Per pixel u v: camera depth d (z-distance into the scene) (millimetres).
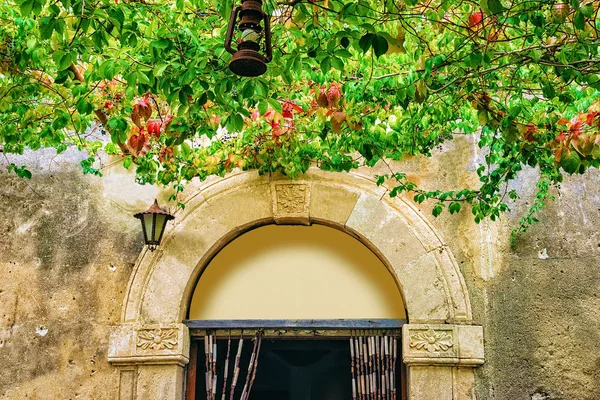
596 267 5410
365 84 4559
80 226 5777
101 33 3789
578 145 4391
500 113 4750
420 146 5332
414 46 4496
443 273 5434
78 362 5449
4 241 5762
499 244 5488
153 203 5715
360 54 4570
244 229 5766
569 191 5598
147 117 4820
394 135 4973
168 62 3947
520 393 5180
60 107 4902
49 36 3701
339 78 4734
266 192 5715
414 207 5609
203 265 5715
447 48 4590
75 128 4906
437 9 4215
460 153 5715
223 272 5781
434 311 5363
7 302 5617
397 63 4633
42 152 5969
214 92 4180
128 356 5383
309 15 3811
